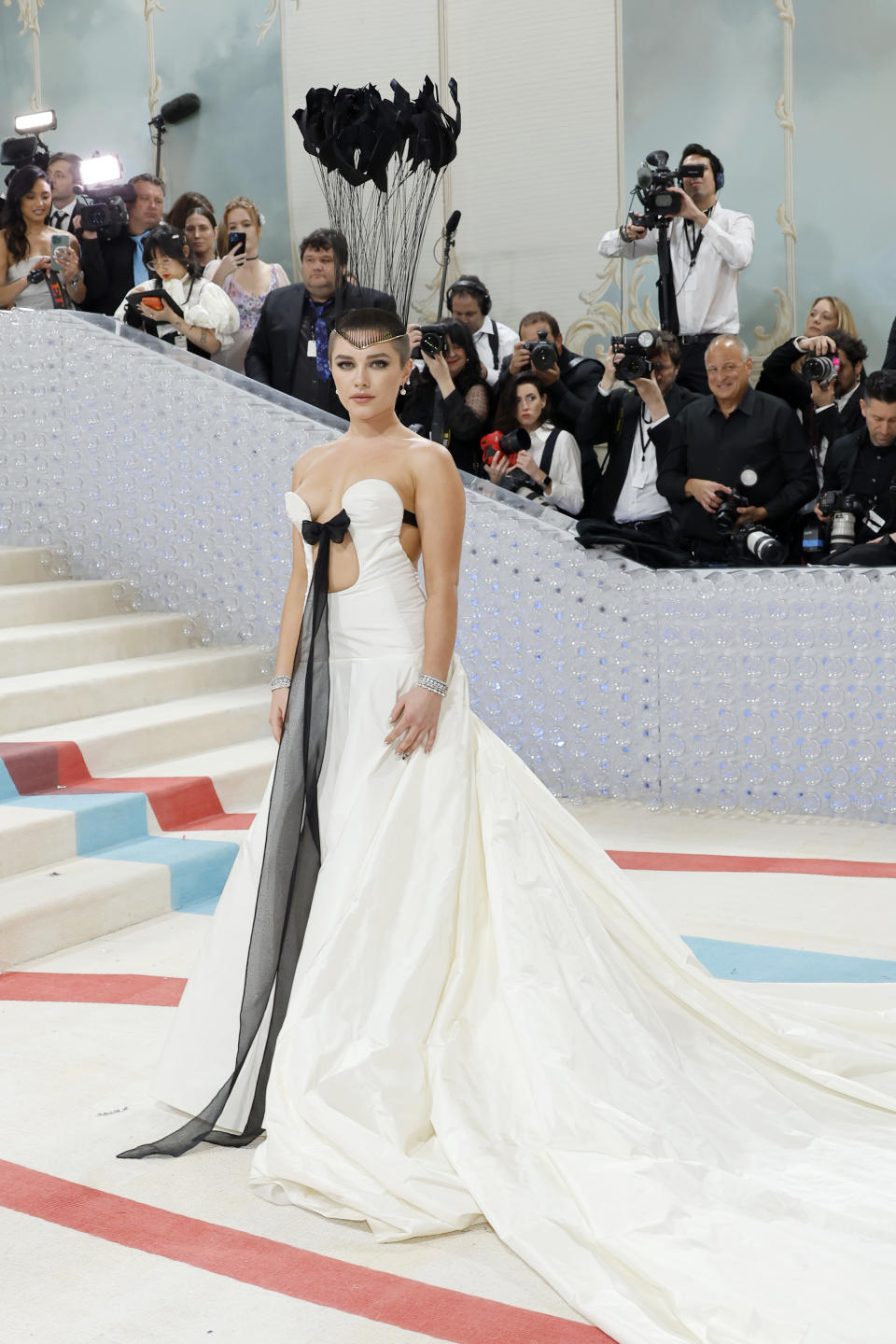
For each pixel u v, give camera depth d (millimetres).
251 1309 2131
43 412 6348
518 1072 2508
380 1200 2332
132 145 8703
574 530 5523
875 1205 2270
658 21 7273
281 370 6414
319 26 8062
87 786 4758
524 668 5590
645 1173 2273
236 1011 2738
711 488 5516
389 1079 2473
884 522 5324
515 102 7652
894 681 5023
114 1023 3326
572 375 6324
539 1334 2045
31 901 3873
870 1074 2881
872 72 6848
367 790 2662
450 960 2609
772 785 5262
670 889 4355
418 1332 2059
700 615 5273
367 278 6484
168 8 8453
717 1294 2018
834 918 4016
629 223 6176
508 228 7738
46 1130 2766
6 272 7020
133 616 6137
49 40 8836
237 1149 2680
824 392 5703
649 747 5434
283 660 2934
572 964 2574
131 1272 2244
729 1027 2816
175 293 6559
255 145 8320
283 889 2656
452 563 2748
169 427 6121
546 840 2730
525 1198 2289
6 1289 2207
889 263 6934
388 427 2848
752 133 7137
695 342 6277
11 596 5738
